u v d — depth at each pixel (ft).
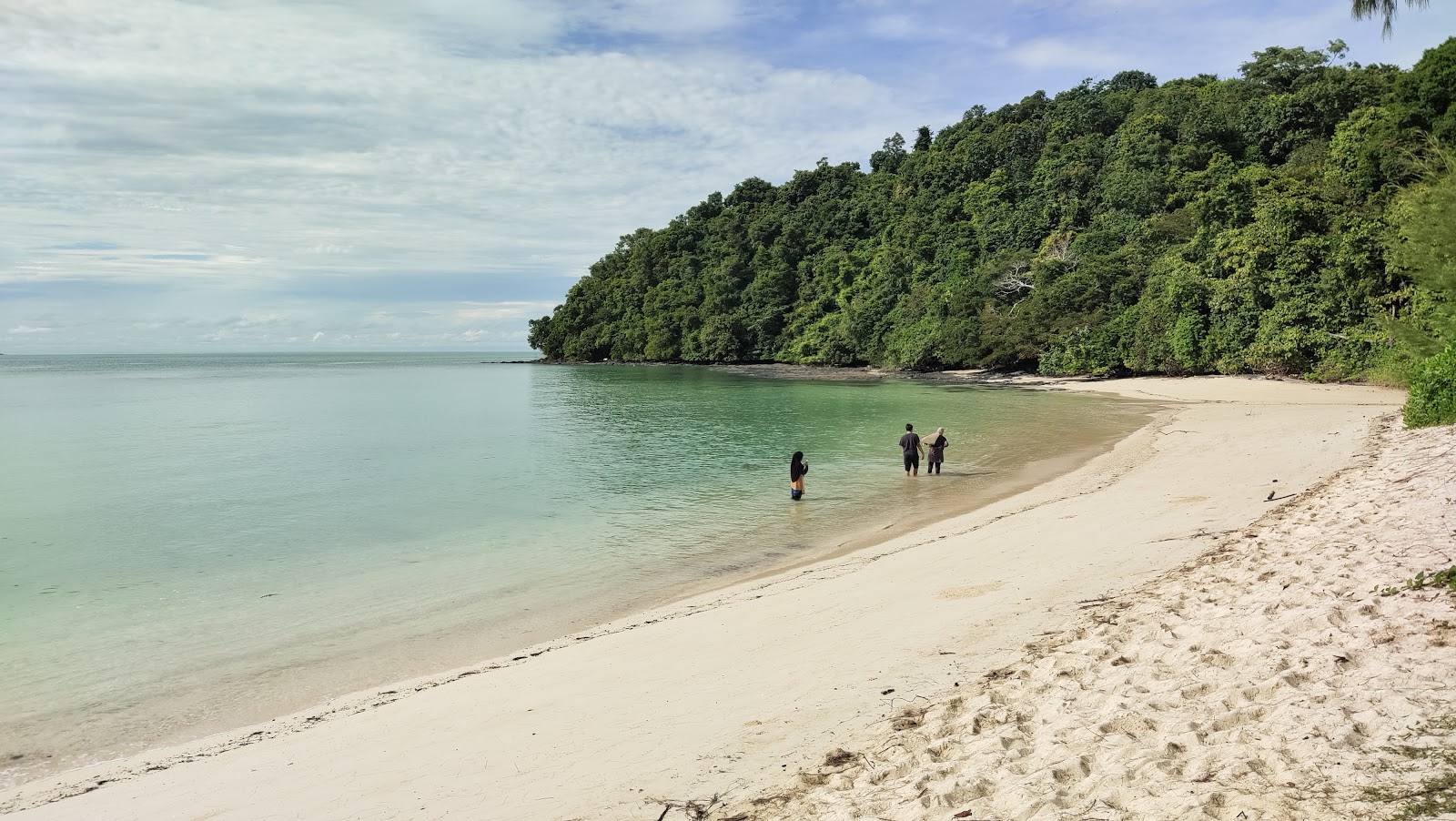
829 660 30.58
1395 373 148.46
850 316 357.41
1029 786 17.42
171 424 163.32
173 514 73.97
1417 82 172.24
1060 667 25.54
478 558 56.90
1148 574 36.91
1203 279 202.69
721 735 24.59
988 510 64.08
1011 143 389.39
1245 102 299.38
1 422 167.43
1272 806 14.15
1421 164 102.32
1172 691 21.53
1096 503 59.31
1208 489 59.41
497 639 40.16
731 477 89.51
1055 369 239.71
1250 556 35.55
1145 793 15.90
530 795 21.91
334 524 68.85
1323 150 240.94
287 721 30.45
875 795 18.81
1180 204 271.28
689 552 56.80
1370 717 16.80
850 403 183.21
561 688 30.68
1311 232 181.68
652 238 543.39
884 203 422.00
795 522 65.16
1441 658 19.17
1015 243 315.37
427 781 23.47
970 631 31.96
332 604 46.73
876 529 61.21
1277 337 178.40
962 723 22.31
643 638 36.60
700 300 458.09
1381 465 52.19
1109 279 237.86
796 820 18.39
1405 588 24.72
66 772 27.32
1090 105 387.96
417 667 36.70
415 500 79.71
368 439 135.13
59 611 46.09
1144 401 160.66
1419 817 12.42
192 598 48.34
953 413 150.61
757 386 262.47
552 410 192.44
